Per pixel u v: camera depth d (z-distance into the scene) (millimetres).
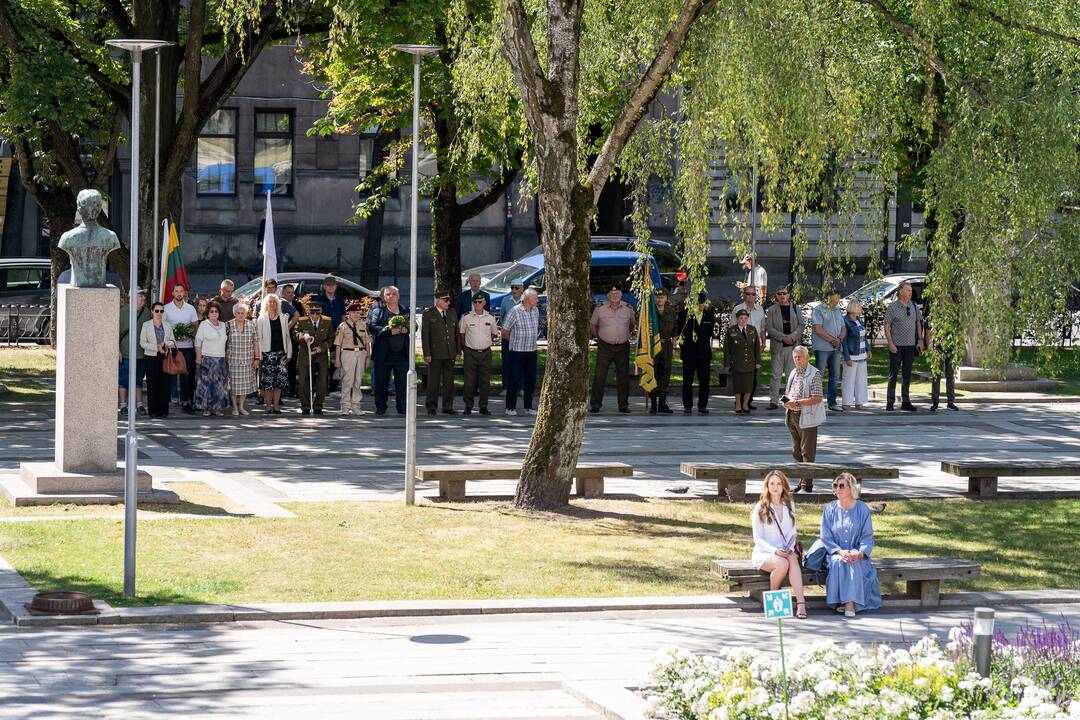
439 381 34344
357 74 41188
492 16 23531
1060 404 38906
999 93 20734
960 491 25828
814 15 21859
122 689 12648
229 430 30688
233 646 14508
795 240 23109
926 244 22750
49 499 21062
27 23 33938
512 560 19047
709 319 35656
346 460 27141
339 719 11820
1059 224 21078
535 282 46000
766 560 17031
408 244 66250
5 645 14195
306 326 33438
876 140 23203
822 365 36812
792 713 10789
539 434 22656
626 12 22922
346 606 16188
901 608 17484
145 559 18031
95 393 21672
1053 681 11695
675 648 12016
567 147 21891
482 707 12344
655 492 24688
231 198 64875
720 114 21141
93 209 21516
